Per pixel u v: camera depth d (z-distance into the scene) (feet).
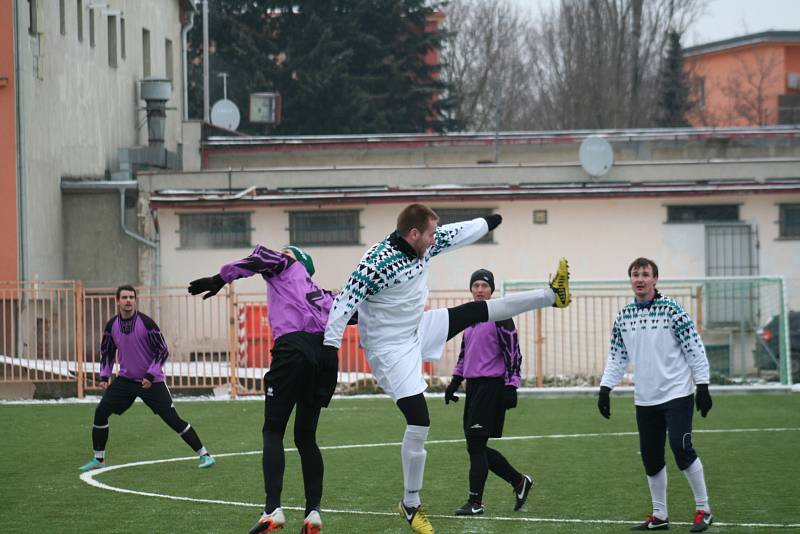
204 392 154.40
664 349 66.39
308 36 370.53
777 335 162.50
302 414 61.67
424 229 58.39
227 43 376.07
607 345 173.37
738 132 239.91
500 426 73.56
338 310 58.13
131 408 140.26
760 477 85.97
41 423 125.18
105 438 93.15
